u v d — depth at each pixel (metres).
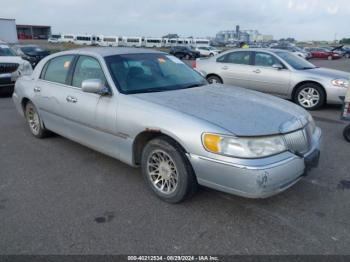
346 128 5.47
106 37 67.75
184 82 4.21
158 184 3.47
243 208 3.27
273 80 8.55
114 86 3.74
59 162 4.46
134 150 3.56
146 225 2.98
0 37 27.86
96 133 3.97
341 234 2.86
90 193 3.59
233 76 9.29
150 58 4.37
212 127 2.89
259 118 3.09
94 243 2.73
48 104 4.76
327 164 4.43
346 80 7.79
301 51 41.38
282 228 2.94
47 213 3.17
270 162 2.80
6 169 4.23
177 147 3.13
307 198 3.48
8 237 2.80
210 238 2.80
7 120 6.79
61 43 67.12
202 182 3.01
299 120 3.26
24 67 9.84
